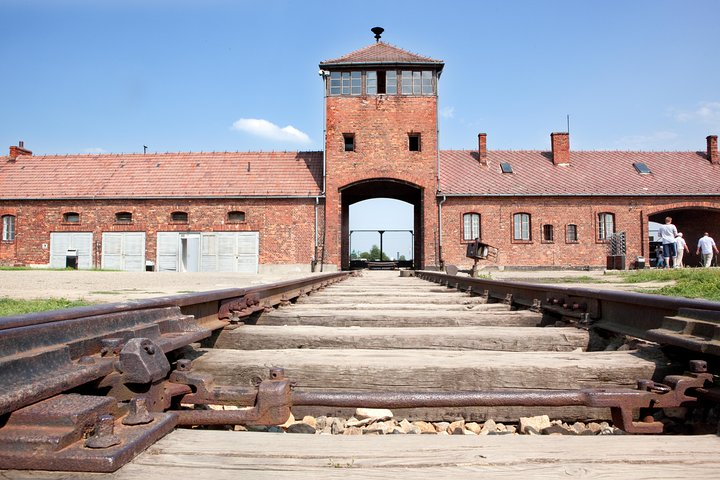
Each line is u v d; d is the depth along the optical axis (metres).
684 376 2.29
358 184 28.83
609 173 32.38
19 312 6.37
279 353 3.00
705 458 1.56
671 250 23.47
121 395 1.89
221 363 2.79
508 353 3.03
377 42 30.39
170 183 30.34
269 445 1.61
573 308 4.22
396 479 1.41
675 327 2.75
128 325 2.34
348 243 33.50
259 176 30.64
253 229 28.88
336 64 28.28
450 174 31.28
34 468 1.36
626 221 30.05
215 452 1.55
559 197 29.78
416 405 2.16
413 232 33.00
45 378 1.54
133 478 1.35
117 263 29.22
